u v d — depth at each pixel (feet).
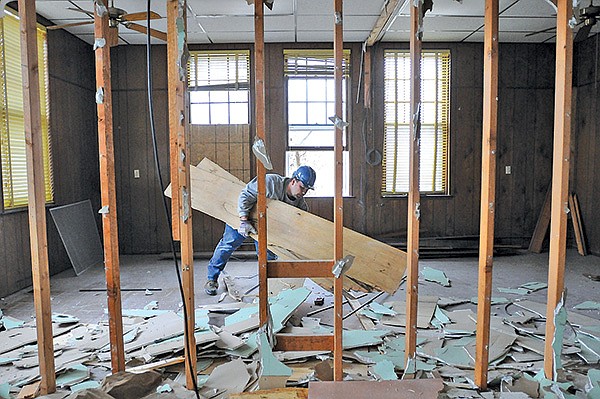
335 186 7.22
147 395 7.19
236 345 8.96
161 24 16.38
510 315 11.20
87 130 18.69
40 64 15.40
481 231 7.35
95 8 7.12
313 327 10.45
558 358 7.39
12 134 13.70
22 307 12.21
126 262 18.03
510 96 19.79
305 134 19.51
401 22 16.69
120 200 19.53
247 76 19.10
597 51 18.28
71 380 7.77
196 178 12.86
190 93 19.25
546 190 20.01
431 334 9.96
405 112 19.49
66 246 15.69
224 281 14.55
